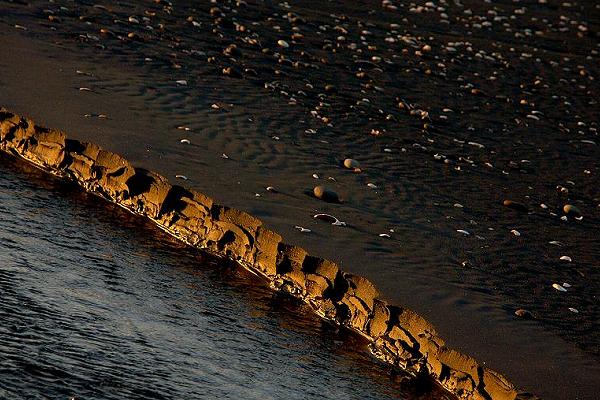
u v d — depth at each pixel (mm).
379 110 72000
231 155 56031
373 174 58500
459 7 119750
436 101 78812
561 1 135375
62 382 32469
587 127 81125
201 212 47062
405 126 70188
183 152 54500
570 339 42469
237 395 34438
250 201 50156
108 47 70625
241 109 64375
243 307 42438
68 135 52719
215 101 64625
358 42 91938
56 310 37375
